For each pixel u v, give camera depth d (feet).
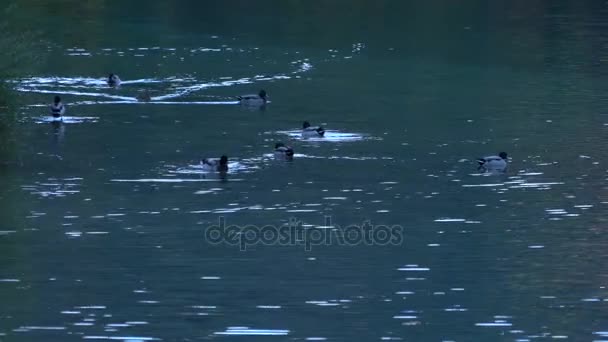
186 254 352.69
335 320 296.30
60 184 435.12
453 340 283.18
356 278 329.72
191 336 285.43
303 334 286.87
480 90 645.10
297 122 558.97
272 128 544.21
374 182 438.40
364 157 481.46
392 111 584.40
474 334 287.07
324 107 596.29
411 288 321.52
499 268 337.52
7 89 540.11
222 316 299.38
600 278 328.70
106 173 452.35
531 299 311.68
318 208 403.34
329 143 508.94
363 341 281.95
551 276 331.36
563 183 437.58
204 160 458.09
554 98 617.21
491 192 423.23
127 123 553.64
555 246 359.46
